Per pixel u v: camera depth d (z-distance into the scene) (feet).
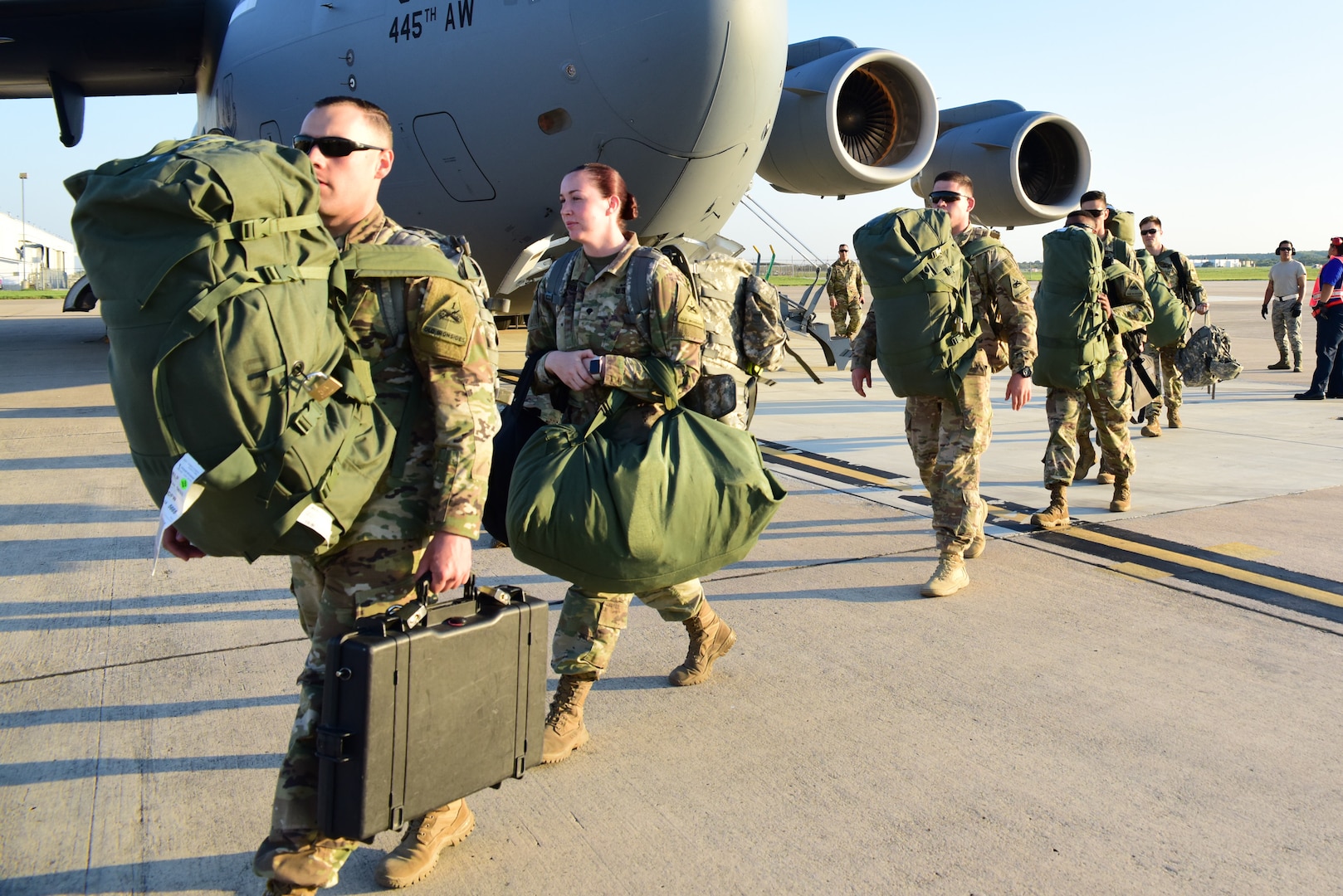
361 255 5.71
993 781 8.03
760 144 22.04
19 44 35.55
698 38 18.98
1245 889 6.60
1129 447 16.40
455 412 5.83
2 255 243.60
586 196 7.94
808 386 34.32
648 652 10.71
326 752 5.44
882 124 30.37
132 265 4.94
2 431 22.99
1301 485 18.74
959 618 11.73
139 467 5.26
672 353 7.93
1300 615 11.82
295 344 5.13
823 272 32.78
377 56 22.26
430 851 6.73
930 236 11.93
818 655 10.61
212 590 12.52
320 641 5.97
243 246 5.03
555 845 7.14
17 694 9.45
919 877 6.74
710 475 7.61
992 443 23.36
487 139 21.38
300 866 5.75
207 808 7.55
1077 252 14.49
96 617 11.51
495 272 25.22
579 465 7.42
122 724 8.85
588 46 19.35
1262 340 56.34
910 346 12.00
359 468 5.52
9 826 7.27
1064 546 14.67
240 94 26.55
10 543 14.35
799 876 6.76
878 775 8.12
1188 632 11.28
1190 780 8.04
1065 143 36.01
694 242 21.31
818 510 16.79
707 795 7.82
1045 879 6.72
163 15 32.32
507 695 6.14
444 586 5.84
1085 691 9.72
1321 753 8.49
